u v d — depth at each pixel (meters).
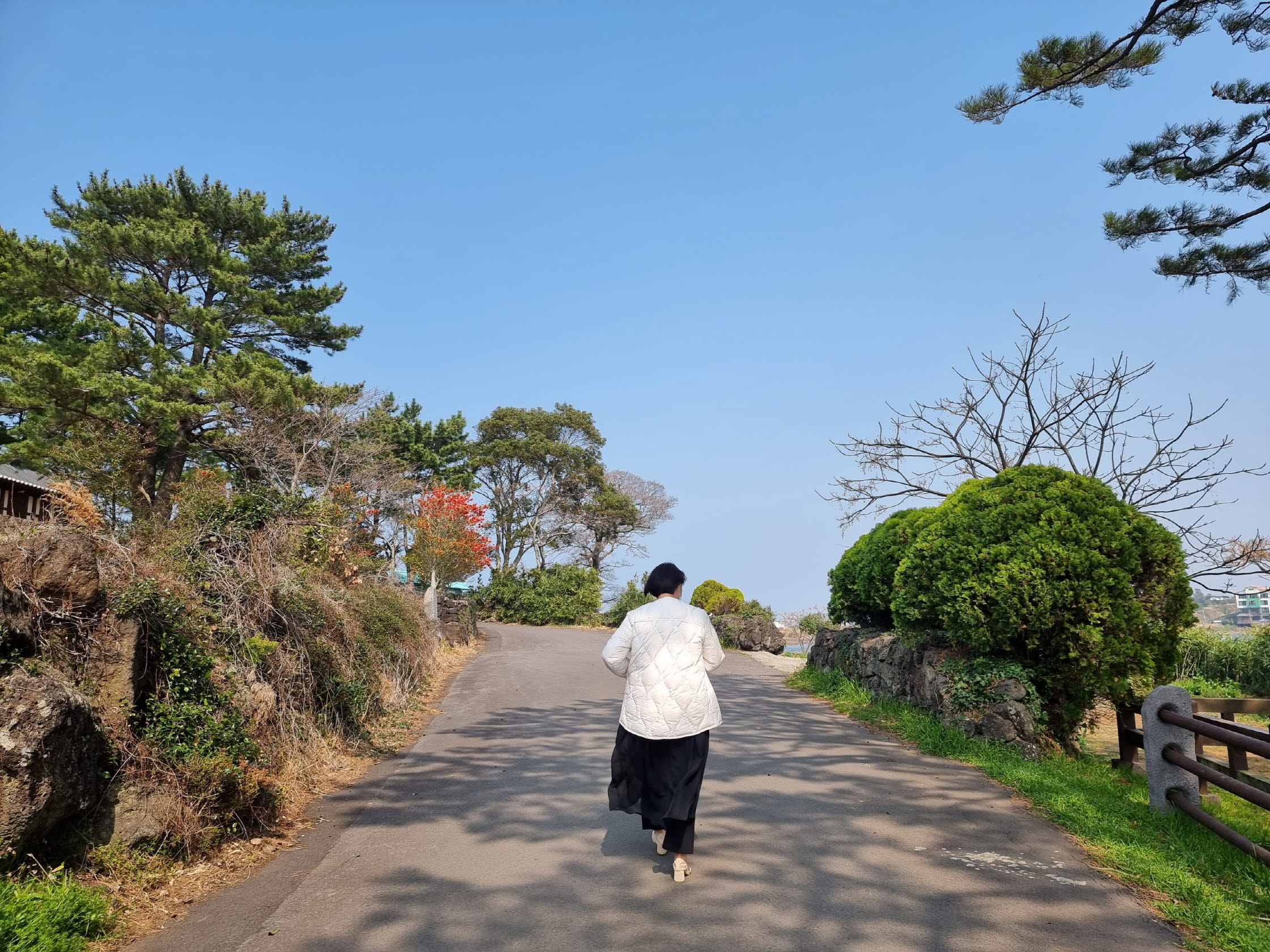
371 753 8.56
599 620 38.97
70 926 3.91
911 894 4.61
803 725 10.37
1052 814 6.17
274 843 5.60
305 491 21.86
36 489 19.27
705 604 30.77
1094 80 10.31
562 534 52.09
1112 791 7.04
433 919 4.30
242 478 10.30
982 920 4.26
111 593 5.23
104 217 26.67
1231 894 4.61
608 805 5.93
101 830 4.64
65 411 22.67
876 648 12.22
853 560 14.34
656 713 5.02
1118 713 8.42
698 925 4.19
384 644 11.28
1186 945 3.96
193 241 25.05
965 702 8.84
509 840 5.64
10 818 3.93
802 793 6.85
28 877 4.10
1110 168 10.86
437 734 9.80
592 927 4.18
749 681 15.98
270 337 29.05
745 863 5.12
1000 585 8.28
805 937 4.05
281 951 3.92
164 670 5.48
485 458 51.06
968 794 6.81
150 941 4.05
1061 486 8.67
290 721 7.24
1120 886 4.74
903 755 8.41
